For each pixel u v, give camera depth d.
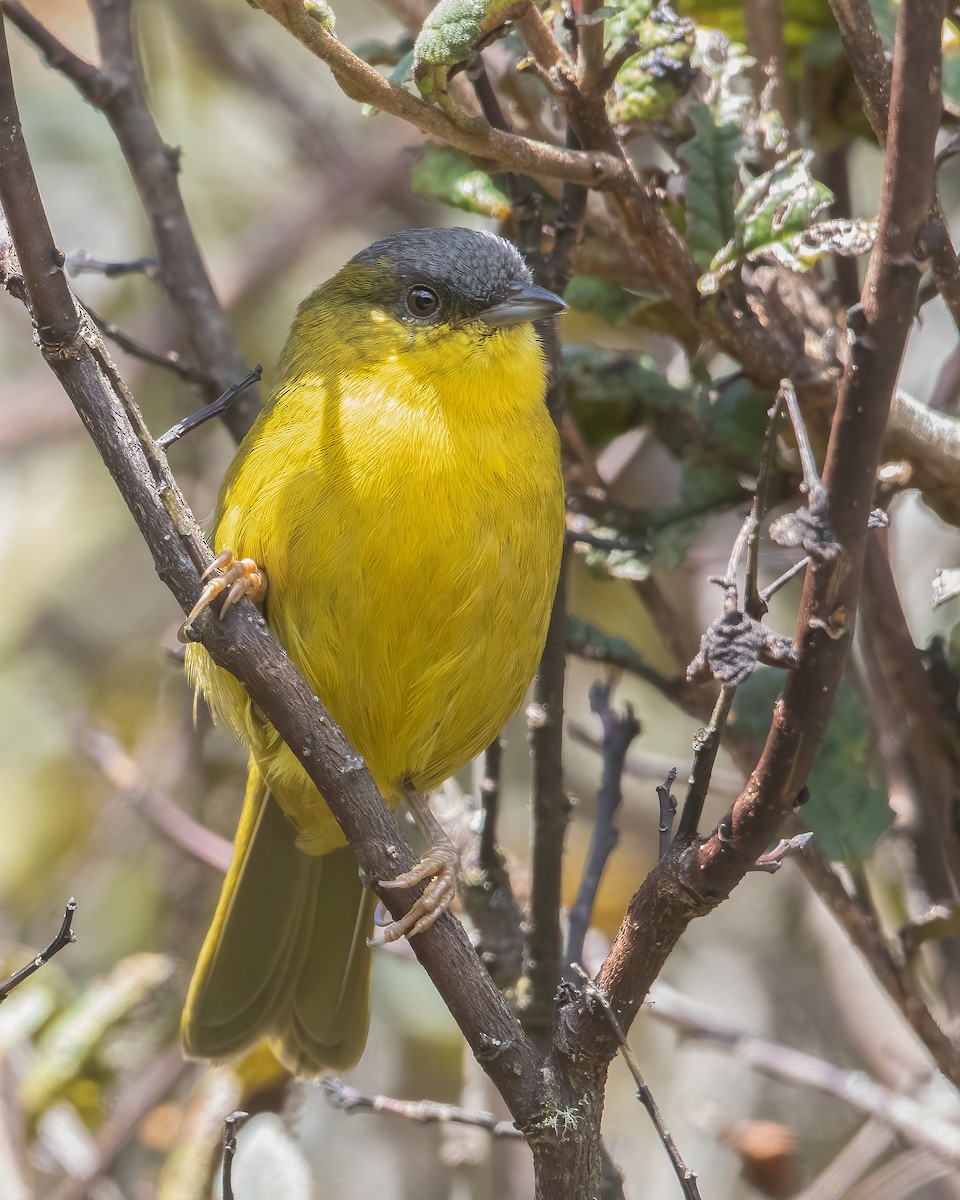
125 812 12.94
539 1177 6.27
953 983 9.33
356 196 14.91
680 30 7.82
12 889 13.12
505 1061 6.28
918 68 5.67
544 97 9.29
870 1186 9.62
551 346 9.09
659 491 12.59
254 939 9.22
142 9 15.16
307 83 16.72
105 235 16.05
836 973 11.66
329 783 6.63
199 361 10.24
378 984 12.60
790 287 8.50
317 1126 12.74
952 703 8.80
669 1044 13.12
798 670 5.84
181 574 6.56
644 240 7.69
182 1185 9.00
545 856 8.19
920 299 8.30
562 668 8.30
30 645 14.62
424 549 7.97
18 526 14.35
